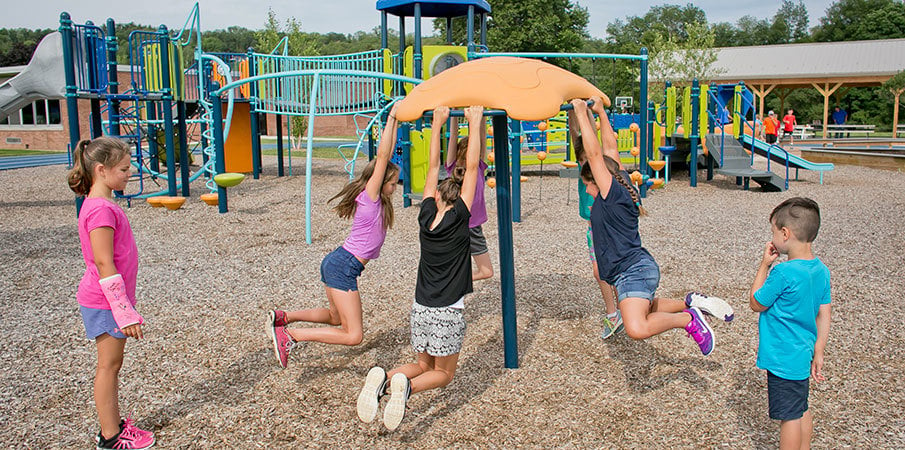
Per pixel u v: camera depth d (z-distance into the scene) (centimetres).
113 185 315
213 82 1576
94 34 1136
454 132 530
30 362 448
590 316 531
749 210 1097
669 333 489
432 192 353
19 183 1536
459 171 526
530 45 4612
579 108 369
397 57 1405
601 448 332
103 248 300
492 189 1393
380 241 406
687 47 3011
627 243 376
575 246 795
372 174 399
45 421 364
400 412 314
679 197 1269
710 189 1398
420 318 343
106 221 301
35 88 1252
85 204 308
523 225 949
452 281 340
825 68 3566
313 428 356
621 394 392
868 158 2114
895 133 3416
